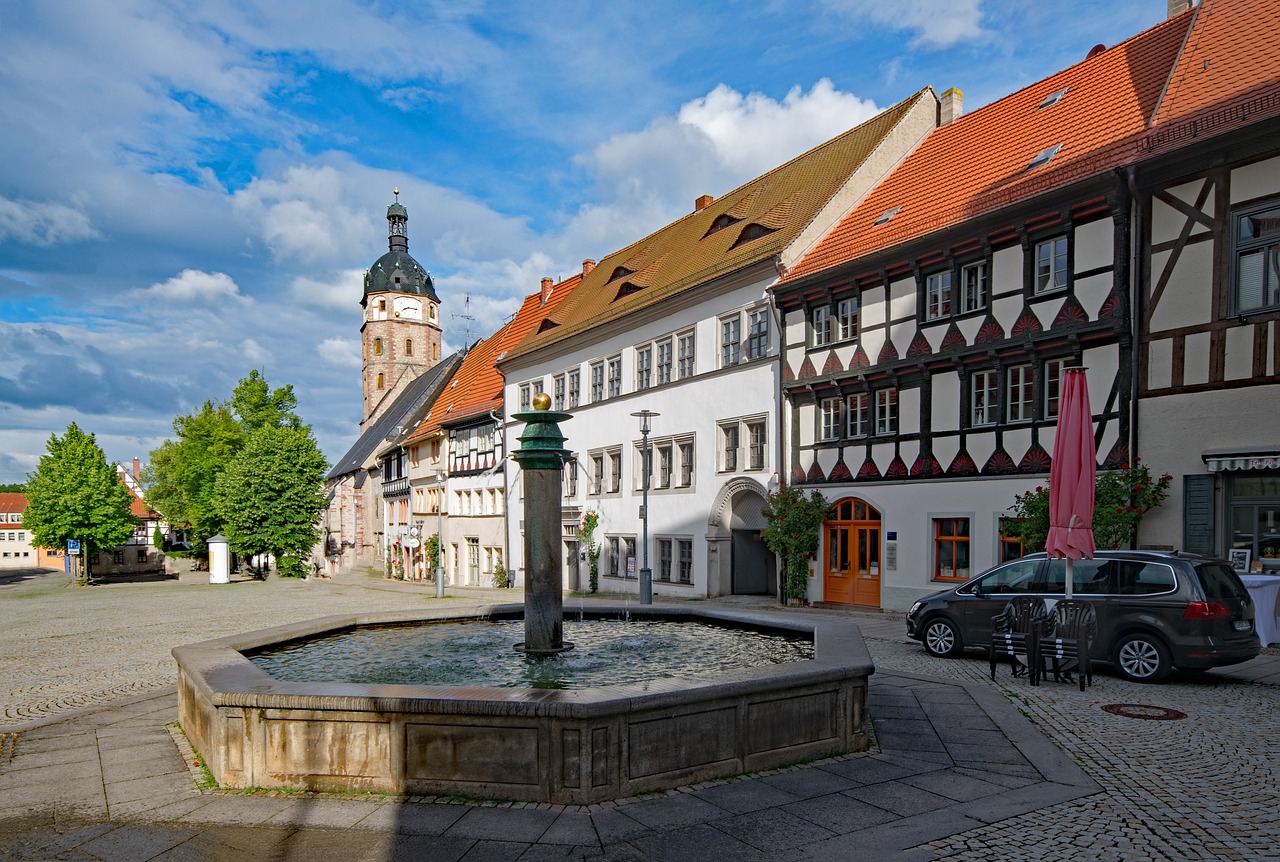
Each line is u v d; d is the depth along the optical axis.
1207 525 13.94
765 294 23.22
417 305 85.12
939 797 5.87
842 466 20.98
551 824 5.27
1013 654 10.76
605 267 39.09
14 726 8.62
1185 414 14.27
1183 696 9.45
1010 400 17.39
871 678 10.10
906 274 19.45
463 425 43.94
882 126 25.59
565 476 34.44
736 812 5.52
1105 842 5.10
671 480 27.45
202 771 6.58
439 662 8.67
